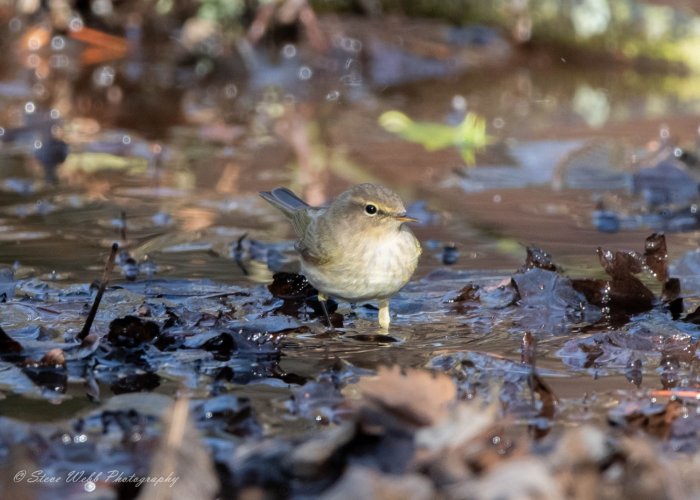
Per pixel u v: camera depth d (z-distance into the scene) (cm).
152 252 1195
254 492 600
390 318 984
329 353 873
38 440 666
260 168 1628
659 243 1009
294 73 2347
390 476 594
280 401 752
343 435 632
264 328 905
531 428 688
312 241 981
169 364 838
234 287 1062
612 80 2355
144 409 714
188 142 1798
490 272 1120
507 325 953
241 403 726
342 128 1906
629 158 1653
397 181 1548
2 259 1148
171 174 1591
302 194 1467
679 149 1612
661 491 571
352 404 737
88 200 1434
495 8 2520
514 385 781
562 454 594
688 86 2289
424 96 2169
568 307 1003
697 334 909
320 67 2370
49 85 2167
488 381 790
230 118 1984
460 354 848
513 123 1923
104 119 1947
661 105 2072
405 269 954
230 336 874
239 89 2227
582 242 1239
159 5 2419
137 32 2417
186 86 2238
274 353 870
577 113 2006
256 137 1839
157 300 1003
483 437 657
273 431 689
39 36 2359
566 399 748
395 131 1872
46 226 1301
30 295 1014
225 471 621
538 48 2527
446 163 1653
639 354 852
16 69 2266
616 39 2484
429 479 588
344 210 962
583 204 1427
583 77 2389
